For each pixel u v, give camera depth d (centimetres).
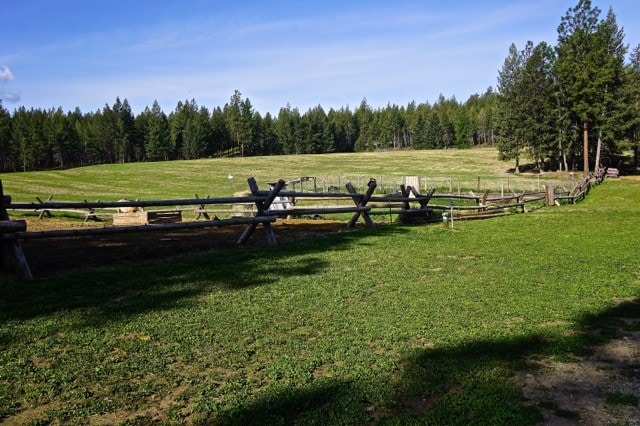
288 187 4012
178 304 718
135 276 880
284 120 13675
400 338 592
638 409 424
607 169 5631
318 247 1223
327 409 421
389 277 906
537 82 6394
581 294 798
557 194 2964
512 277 913
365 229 1617
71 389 460
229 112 13750
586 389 464
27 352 537
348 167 8106
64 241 1286
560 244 1302
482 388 456
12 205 886
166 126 12719
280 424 398
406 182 2228
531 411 416
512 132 6825
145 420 409
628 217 1983
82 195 4059
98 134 12088
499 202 2623
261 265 995
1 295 735
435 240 1365
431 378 478
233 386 466
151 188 5019
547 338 599
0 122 10394
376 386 462
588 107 5625
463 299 761
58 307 693
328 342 577
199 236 1423
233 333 604
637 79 6456
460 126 14562
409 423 397
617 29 6219
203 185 5372
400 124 16812
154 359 527
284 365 513
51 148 11431
